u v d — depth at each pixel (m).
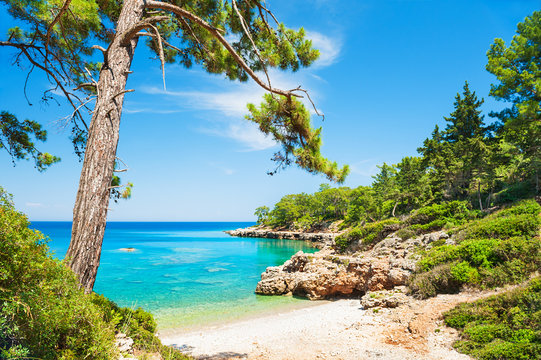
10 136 9.12
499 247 14.09
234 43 9.30
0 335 3.13
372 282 19.05
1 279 3.24
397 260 19.28
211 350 11.54
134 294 24.31
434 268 15.44
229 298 22.88
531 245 13.18
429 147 50.97
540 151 29.44
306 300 21.91
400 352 9.50
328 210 114.25
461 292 13.44
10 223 3.55
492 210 25.66
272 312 18.73
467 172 40.84
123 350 5.63
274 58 8.91
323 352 10.27
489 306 10.65
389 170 72.88
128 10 6.35
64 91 7.16
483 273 13.48
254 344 12.00
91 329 4.30
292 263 27.33
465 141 46.12
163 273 35.06
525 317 8.95
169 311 19.30
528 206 19.75
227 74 9.41
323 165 8.81
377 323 12.88
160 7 6.48
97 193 5.23
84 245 4.96
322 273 22.47
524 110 23.98
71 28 8.01
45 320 3.54
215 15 8.86
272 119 8.86
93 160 5.31
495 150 36.12
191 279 31.16
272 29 8.84
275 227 132.00
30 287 3.51
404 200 57.22
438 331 10.62
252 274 34.31
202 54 9.05
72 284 4.25
